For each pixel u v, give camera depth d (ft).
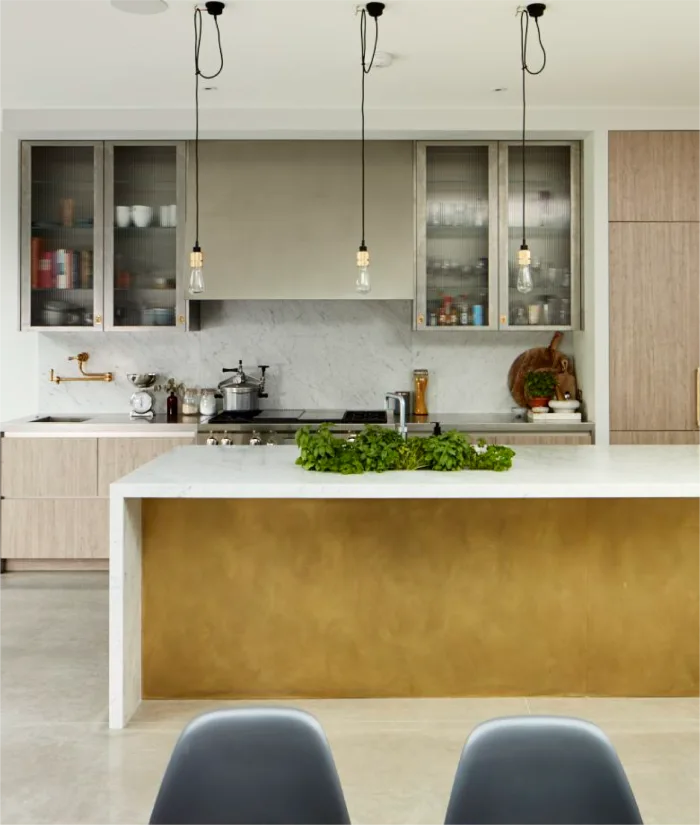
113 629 10.40
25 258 18.31
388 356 19.86
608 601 11.31
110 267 18.29
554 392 19.16
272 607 11.31
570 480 10.36
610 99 16.94
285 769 4.64
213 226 18.20
